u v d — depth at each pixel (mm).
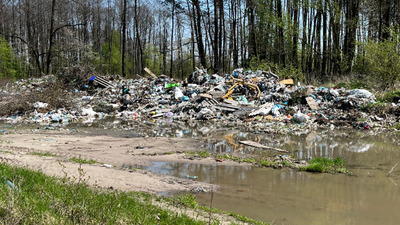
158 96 22094
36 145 10273
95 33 54188
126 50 54406
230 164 8922
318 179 7688
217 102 19969
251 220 5152
